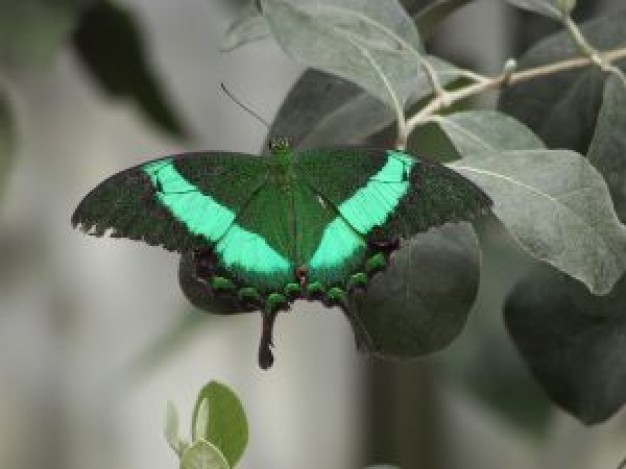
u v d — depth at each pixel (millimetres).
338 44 827
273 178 840
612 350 862
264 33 844
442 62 860
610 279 812
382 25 837
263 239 837
